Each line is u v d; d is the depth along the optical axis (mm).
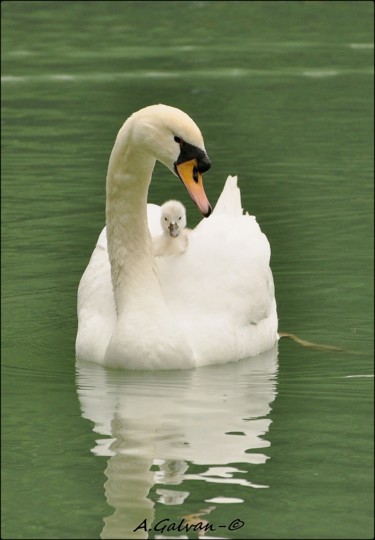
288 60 36344
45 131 27609
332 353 15047
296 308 16828
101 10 44469
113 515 9898
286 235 19875
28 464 11031
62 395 13180
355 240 19578
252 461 11023
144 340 13883
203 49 38000
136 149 13914
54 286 17594
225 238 15180
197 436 11781
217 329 14336
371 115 28906
